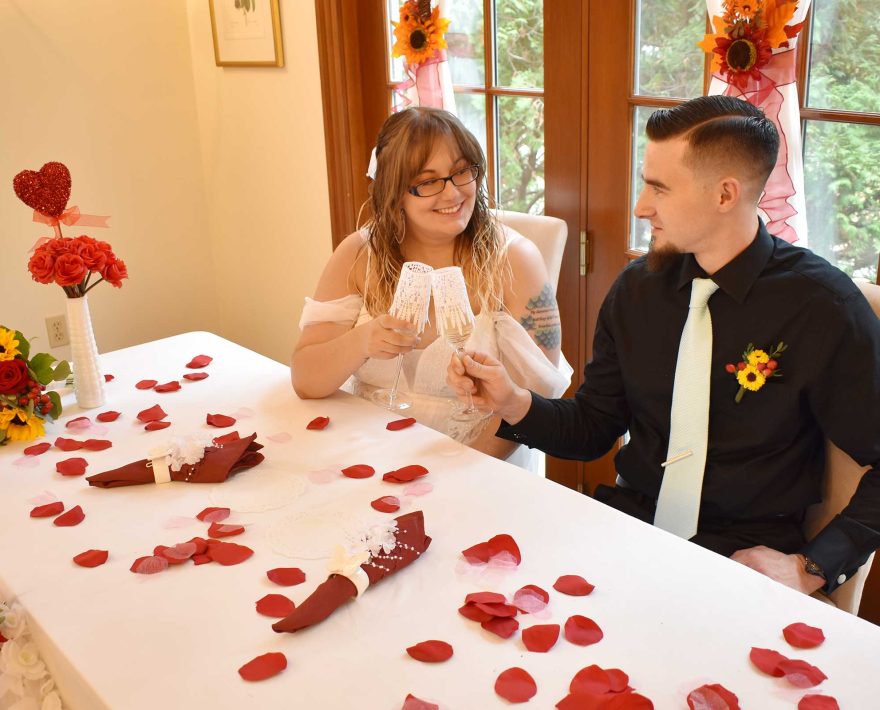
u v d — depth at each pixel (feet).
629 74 7.13
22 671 3.66
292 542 4.10
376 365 6.07
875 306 4.73
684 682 3.10
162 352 6.93
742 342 4.73
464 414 5.92
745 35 5.64
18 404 5.34
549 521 4.18
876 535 4.41
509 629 3.37
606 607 3.51
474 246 5.98
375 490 4.56
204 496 4.59
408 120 5.57
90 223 5.90
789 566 4.39
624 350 5.19
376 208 5.90
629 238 7.57
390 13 8.75
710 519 4.97
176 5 10.68
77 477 4.88
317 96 9.40
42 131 10.02
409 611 3.56
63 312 10.61
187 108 11.07
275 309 11.07
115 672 3.27
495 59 8.18
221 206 11.32
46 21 9.80
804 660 3.17
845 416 4.56
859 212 6.14
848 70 5.92
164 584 3.81
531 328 6.06
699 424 4.79
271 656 3.27
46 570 3.97
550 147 7.80
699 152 4.48
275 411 5.68
